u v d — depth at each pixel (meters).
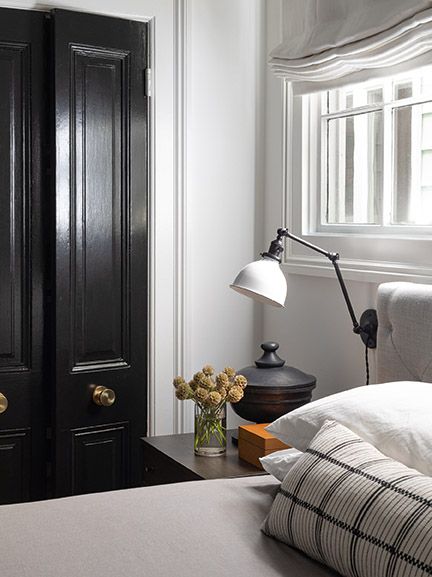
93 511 2.00
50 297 3.29
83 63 3.26
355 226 3.14
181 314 3.48
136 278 3.40
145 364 3.45
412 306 2.57
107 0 3.29
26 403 3.27
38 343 3.28
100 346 3.35
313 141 3.35
